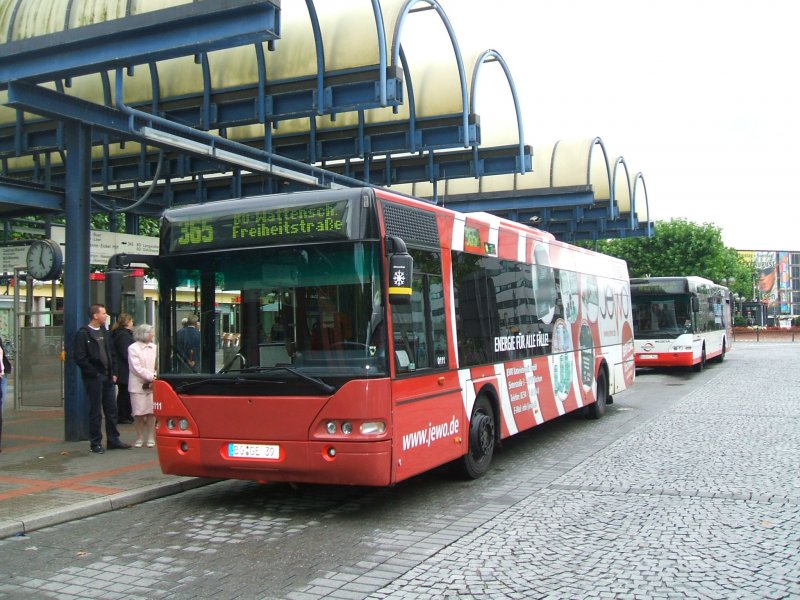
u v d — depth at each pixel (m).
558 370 11.52
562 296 11.98
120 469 8.95
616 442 11.05
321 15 12.72
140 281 13.31
